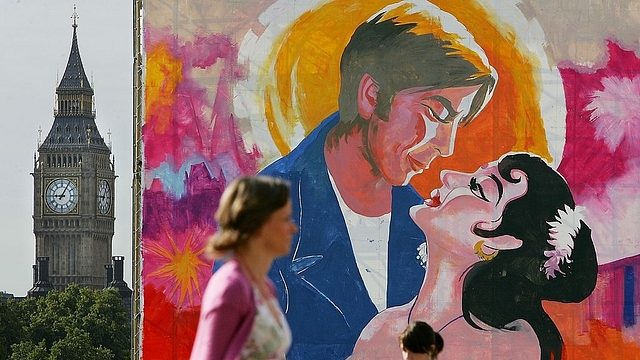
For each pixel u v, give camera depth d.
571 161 30.06
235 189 10.68
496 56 30.14
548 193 29.97
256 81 30.05
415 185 29.92
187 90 29.92
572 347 29.64
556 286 29.73
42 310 199.12
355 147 30.02
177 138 29.88
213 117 29.91
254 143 29.94
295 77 30.06
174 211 29.73
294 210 29.84
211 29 30.05
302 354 29.52
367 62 30.11
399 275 29.72
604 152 30.09
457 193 29.89
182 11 30.05
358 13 30.14
